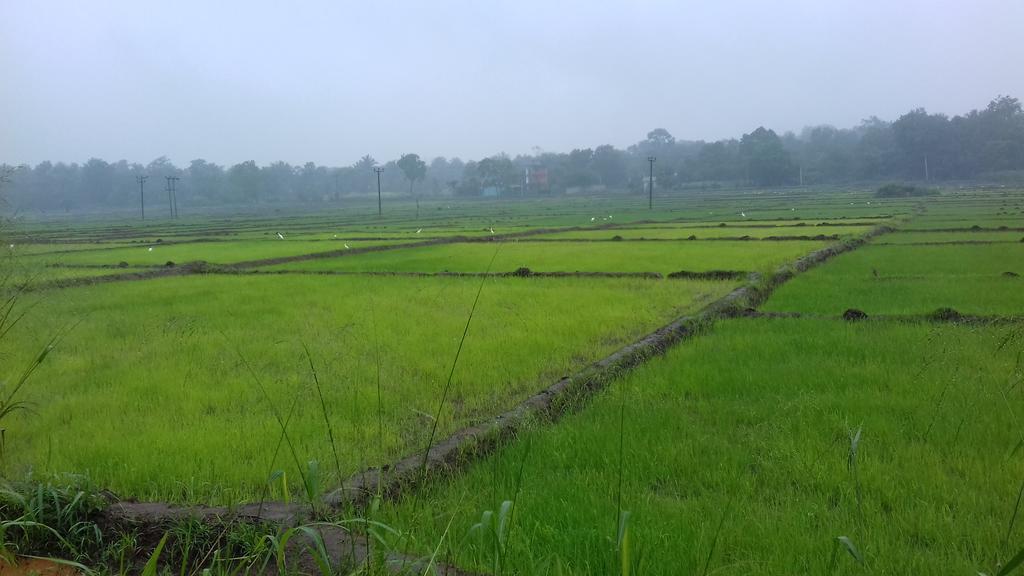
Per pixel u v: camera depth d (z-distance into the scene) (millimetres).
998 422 5672
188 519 4258
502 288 14547
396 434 5758
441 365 7938
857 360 7883
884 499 4402
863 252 21328
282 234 40188
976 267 16859
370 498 4453
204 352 8883
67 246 30641
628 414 6156
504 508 3518
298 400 6656
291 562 3812
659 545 3822
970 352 7852
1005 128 101062
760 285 13859
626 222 43062
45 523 4305
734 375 7340
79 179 117125
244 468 5008
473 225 44812
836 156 112875
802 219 39125
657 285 14742
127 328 10508
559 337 9398
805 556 3752
